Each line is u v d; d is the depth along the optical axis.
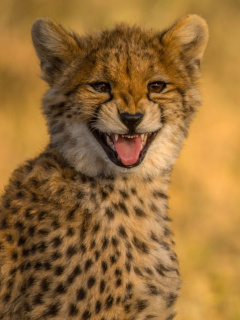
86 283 9.65
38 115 21.16
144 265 10.09
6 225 10.01
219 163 20.39
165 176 10.70
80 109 10.17
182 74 10.63
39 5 24.86
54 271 9.59
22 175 10.39
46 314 9.61
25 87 22.00
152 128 10.20
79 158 10.15
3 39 22.91
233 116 23.23
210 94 24.34
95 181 10.16
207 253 16.61
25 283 9.69
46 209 9.87
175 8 26.05
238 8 28.28
